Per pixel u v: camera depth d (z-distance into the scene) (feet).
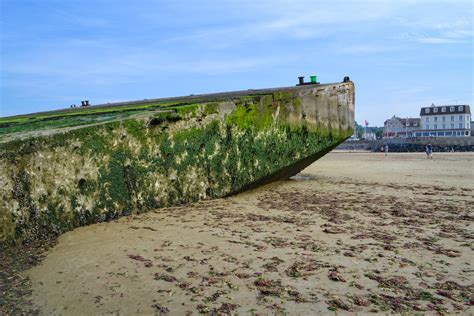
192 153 24.75
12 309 10.80
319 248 15.62
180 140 23.97
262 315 10.28
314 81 43.11
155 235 17.51
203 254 14.92
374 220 20.67
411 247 15.81
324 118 35.45
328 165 74.69
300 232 18.12
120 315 10.42
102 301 11.19
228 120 27.02
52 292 11.84
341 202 26.02
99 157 19.74
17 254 15.33
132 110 27.99
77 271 13.38
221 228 18.75
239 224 19.57
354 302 10.94
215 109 26.04
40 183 17.44
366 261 14.12
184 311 10.53
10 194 16.51
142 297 11.37
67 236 17.54
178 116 23.63
